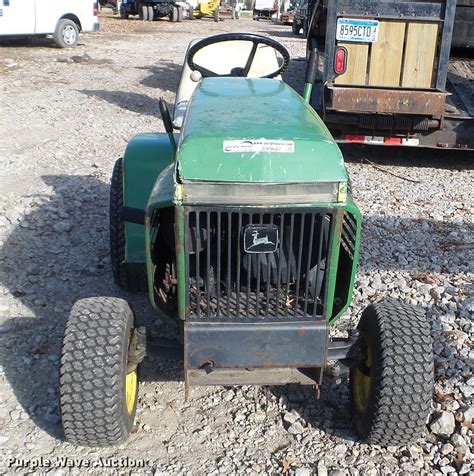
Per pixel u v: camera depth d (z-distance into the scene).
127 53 18.27
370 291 5.04
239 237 2.86
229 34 4.49
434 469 3.29
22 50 17.23
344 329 4.47
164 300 3.36
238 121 3.02
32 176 7.46
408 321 3.23
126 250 4.25
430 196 7.35
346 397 3.81
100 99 11.86
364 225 6.36
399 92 7.58
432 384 3.13
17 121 10.05
